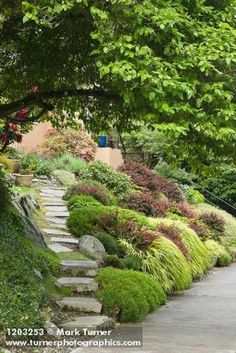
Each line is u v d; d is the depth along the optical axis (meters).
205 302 7.93
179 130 4.37
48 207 11.02
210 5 5.33
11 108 6.43
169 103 4.49
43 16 4.48
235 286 9.57
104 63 4.60
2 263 5.79
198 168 5.56
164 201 13.78
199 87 4.70
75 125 7.39
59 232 9.27
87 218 9.44
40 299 5.62
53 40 5.96
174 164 5.43
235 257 14.08
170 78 4.39
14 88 6.84
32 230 7.81
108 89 6.05
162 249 8.95
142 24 4.57
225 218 15.48
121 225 9.34
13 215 7.41
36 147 16.53
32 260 6.62
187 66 4.59
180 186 17.08
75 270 7.34
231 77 4.84
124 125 6.70
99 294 6.50
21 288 5.47
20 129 9.29
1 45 6.22
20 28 5.76
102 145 17.89
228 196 19.62
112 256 8.19
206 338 5.63
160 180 15.36
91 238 8.53
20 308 5.06
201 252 11.10
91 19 4.89
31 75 6.55
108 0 4.54
